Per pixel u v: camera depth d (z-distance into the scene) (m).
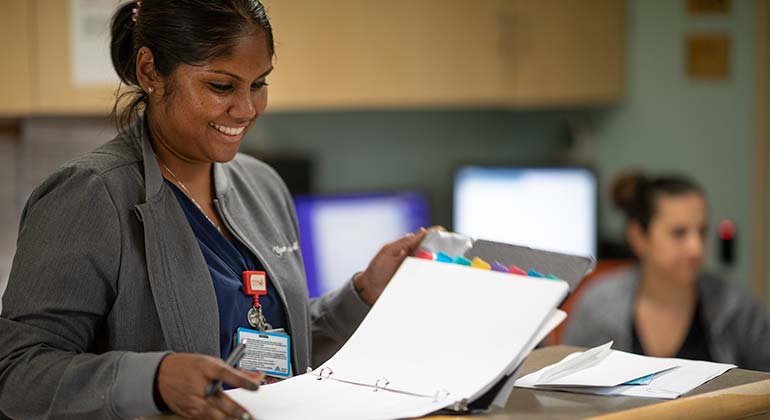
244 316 1.62
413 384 1.29
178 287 1.51
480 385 1.23
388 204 4.32
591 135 4.87
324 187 4.34
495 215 4.61
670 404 1.25
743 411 1.29
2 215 3.42
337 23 3.73
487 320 1.33
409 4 3.94
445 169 4.70
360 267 4.20
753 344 3.15
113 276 1.48
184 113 1.51
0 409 1.42
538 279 1.35
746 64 4.30
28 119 3.41
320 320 1.82
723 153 4.38
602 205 4.81
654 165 4.60
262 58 1.52
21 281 1.45
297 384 1.36
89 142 3.46
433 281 1.45
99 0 3.16
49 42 3.12
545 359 1.57
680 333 3.18
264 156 4.11
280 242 1.75
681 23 4.45
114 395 1.27
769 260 4.30
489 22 4.19
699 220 3.14
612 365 1.46
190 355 1.25
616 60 4.63
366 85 3.84
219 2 1.49
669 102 4.52
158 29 1.51
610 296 3.25
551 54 4.40
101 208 1.48
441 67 4.05
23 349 1.42
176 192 1.60
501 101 4.26
